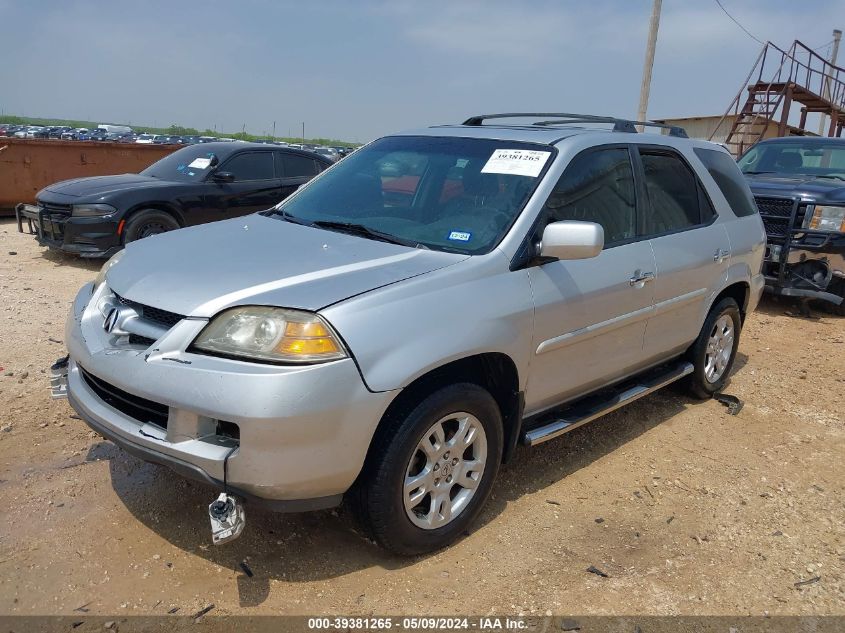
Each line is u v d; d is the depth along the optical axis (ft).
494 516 11.66
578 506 12.16
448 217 11.66
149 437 9.04
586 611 9.45
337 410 8.62
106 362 9.41
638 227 13.56
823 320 26.14
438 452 10.02
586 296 11.85
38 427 13.53
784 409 17.16
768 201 25.58
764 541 11.43
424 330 9.37
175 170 30.55
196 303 9.05
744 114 54.90
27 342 18.29
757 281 17.74
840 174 28.02
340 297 9.03
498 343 10.25
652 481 13.21
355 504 9.66
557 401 12.34
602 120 14.39
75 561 9.74
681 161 15.24
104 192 27.25
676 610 9.61
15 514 10.69
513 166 12.10
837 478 13.73
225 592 9.35
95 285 11.71
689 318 15.26
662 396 17.54
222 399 8.38
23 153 38.70
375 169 13.56
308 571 9.88
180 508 11.11
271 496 8.71
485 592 9.71
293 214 13.17
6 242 33.65
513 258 10.84
